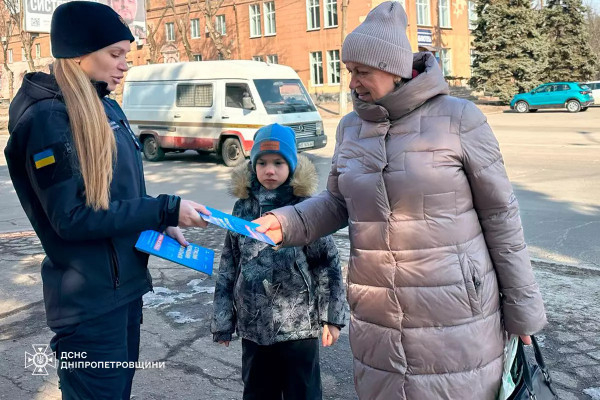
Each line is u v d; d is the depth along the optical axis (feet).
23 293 17.49
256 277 9.21
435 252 7.06
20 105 6.94
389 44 7.02
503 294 7.41
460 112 7.10
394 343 7.27
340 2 114.11
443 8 127.75
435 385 7.17
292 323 9.18
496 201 7.14
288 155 9.25
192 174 44.32
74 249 7.07
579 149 47.93
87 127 6.77
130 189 7.46
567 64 126.00
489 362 7.30
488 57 108.78
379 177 7.19
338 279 9.37
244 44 131.03
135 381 12.07
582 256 20.40
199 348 13.61
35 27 61.46
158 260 20.70
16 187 7.23
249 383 9.56
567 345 13.35
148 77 53.06
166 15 142.00
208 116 48.57
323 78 119.85
